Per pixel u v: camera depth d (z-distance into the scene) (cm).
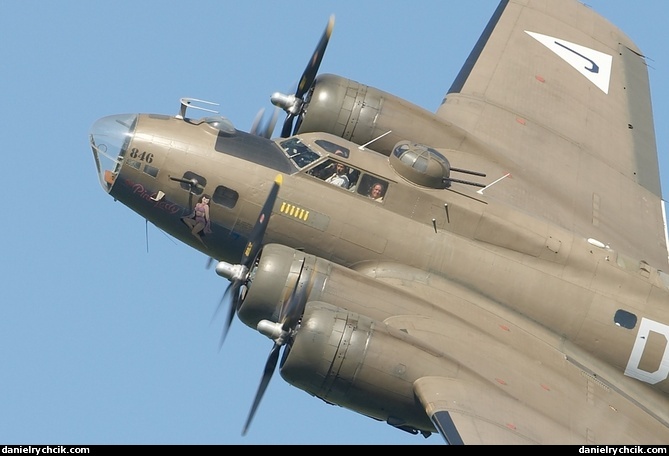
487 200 10238
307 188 10044
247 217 10106
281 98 10944
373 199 10075
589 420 9488
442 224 10106
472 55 12669
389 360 9019
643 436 9756
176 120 10275
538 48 12862
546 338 10138
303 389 9244
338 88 10819
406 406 9131
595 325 10175
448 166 10119
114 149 10150
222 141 10162
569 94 12456
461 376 9138
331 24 10606
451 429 8481
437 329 9531
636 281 10269
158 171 10081
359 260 10088
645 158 12144
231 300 9831
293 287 9406
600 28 13462
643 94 12925
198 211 10138
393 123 10844
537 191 11056
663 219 11594
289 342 9356
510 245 10156
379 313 9475
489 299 10119
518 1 13400
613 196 11500
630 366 10250
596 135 12112
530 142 11662
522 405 9181
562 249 10206
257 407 9450
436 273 10075
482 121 11719
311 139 10275
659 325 10206
